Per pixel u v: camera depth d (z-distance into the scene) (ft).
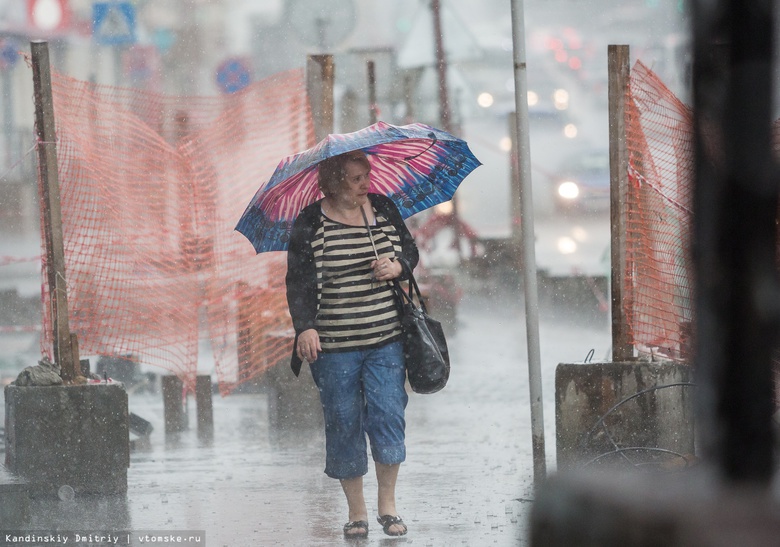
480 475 71.82
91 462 70.74
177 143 135.54
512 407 104.53
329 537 55.77
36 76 72.74
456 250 213.46
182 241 118.42
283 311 118.01
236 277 121.70
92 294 111.04
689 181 9.23
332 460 56.95
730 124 8.89
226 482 73.72
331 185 57.88
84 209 107.86
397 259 57.52
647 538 7.97
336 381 56.90
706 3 8.91
